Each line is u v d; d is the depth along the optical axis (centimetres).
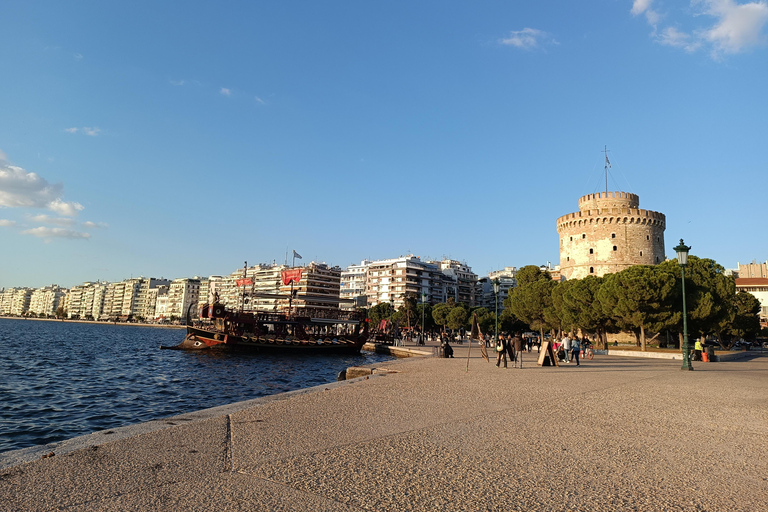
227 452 693
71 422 2042
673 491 560
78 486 544
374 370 2164
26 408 2319
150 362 4925
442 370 2195
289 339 6150
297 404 1135
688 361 2420
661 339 6744
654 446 769
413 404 1149
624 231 8006
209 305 6278
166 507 484
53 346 7150
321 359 5744
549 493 545
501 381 1705
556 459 684
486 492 544
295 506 489
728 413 1079
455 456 689
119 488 538
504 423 934
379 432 837
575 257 8400
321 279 16125
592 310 5256
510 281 17012
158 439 768
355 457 673
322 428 864
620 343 7181
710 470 644
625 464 665
